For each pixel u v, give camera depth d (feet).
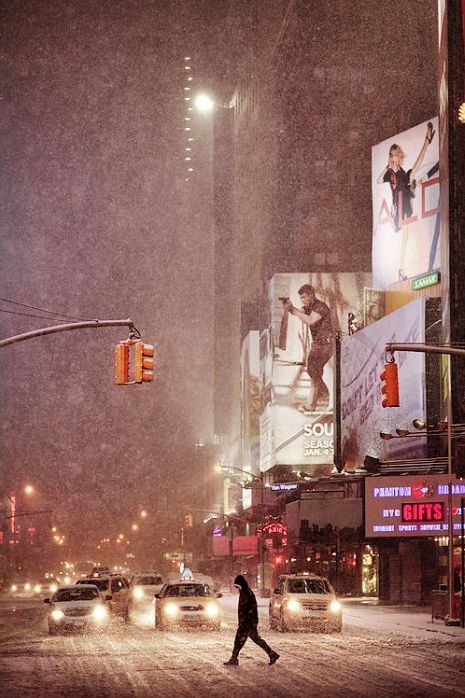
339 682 64.54
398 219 286.87
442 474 172.35
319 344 349.61
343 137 399.03
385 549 206.59
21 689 61.67
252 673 70.74
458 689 60.03
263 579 261.44
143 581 169.99
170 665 77.25
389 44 398.21
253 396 421.59
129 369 96.07
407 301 281.54
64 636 115.24
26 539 594.24
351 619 147.95
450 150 199.41
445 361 200.13
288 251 403.13
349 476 240.12
